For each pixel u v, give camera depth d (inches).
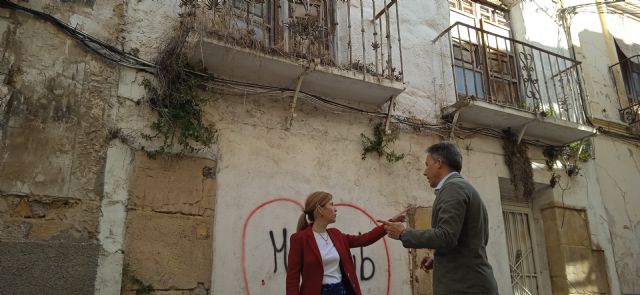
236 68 193.2
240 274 177.2
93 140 165.5
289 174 198.7
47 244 149.3
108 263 156.2
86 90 168.9
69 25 172.6
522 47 296.8
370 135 224.2
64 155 159.6
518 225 270.4
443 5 277.4
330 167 209.2
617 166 302.4
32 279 144.9
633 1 362.6
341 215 204.8
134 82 177.9
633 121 318.0
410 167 229.9
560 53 312.2
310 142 208.1
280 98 206.8
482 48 285.6
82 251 153.3
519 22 304.5
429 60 257.9
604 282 265.1
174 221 170.1
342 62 233.9
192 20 176.6
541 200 273.7
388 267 207.5
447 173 134.8
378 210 214.4
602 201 285.6
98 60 173.9
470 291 118.6
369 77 208.7
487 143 256.5
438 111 249.0
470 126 254.4
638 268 282.4
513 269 258.2
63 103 163.9
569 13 329.1
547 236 267.3
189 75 185.5
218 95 193.2
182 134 177.8
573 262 258.5
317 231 145.7
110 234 159.2
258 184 190.7
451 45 259.9
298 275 136.7
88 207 158.6
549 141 276.4
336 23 217.9
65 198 155.9
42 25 167.6
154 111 178.1
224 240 177.9
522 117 247.8
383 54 230.8
